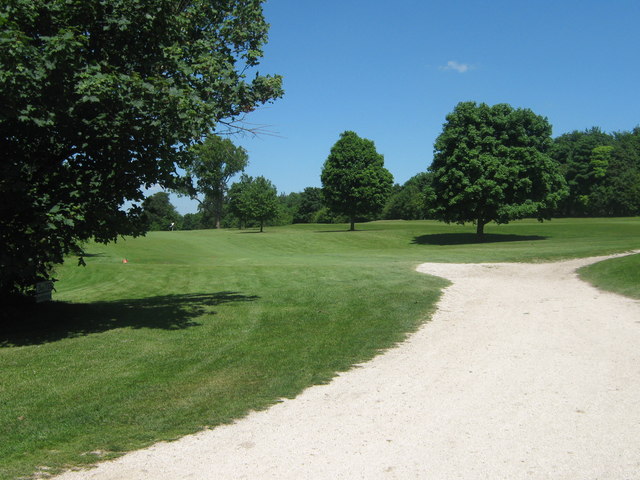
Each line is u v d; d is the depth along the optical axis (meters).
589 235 50.97
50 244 10.03
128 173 10.48
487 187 46.78
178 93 9.38
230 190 76.81
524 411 5.70
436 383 6.89
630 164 98.50
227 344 9.51
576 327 10.23
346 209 68.69
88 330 10.93
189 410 6.00
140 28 10.38
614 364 7.50
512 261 24.95
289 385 6.94
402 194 100.81
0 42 7.90
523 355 8.23
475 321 11.22
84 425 5.55
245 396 6.51
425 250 37.38
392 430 5.27
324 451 4.79
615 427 5.14
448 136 48.69
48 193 9.95
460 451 4.71
